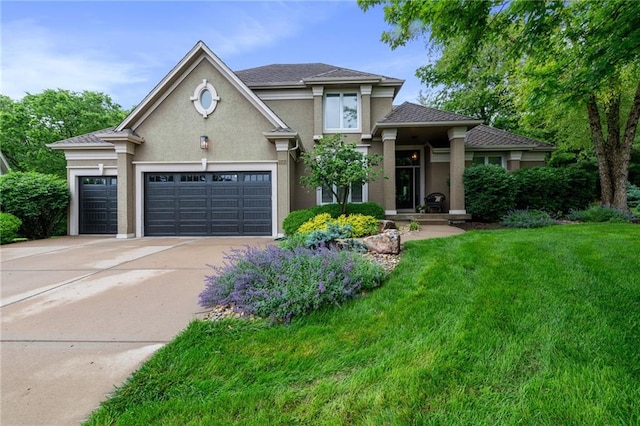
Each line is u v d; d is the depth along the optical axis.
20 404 2.21
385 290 3.98
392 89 13.62
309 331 3.08
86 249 8.57
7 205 11.38
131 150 11.41
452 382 2.21
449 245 6.29
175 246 9.04
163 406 2.12
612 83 6.64
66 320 3.64
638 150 17.47
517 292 3.60
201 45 11.22
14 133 19.47
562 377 2.18
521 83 9.79
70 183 12.95
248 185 11.56
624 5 4.07
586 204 11.43
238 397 2.18
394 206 12.16
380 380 2.27
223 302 3.82
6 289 4.84
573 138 14.86
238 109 11.49
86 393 2.33
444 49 7.91
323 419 1.96
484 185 11.35
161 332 3.29
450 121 11.61
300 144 12.83
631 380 2.11
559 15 4.48
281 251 4.67
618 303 3.20
